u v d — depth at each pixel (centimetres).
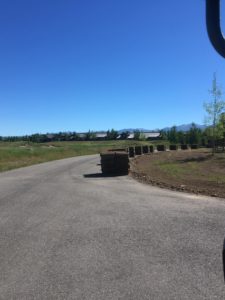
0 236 834
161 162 3266
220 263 617
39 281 565
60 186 1719
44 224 943
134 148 4384
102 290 525
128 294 509
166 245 726
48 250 720
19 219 1009
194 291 511
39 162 4047
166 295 502
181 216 981
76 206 1186
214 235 786
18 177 2242
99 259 659
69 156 5675
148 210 1080
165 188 1586
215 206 1116
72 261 652
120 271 598
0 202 1304
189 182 1770
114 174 2280
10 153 4906
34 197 1402
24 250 723
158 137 15300
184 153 4616
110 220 966
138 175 2175
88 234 830
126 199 1294
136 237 791
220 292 505
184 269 596
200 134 7488
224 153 4219
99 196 1379
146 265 621
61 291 526
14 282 564
